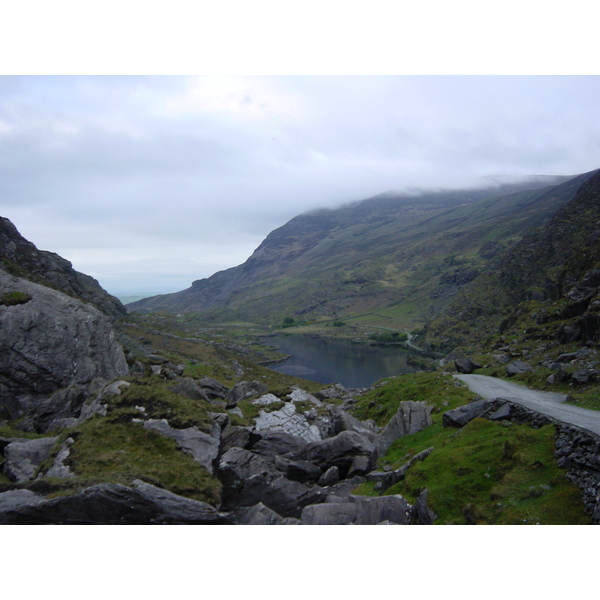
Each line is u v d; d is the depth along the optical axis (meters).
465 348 173.12
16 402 53.53
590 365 53.00
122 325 169.38
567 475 24.42
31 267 120.75
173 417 34.50
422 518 25.38
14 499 23.09
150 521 23.84
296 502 33.22
